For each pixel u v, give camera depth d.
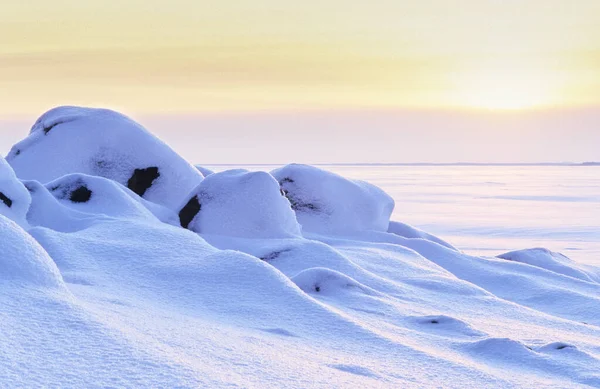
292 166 16.39
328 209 15.77
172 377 3.99
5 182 9.73
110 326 4.82
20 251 5.67
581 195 83.19
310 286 8.38
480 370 5.22
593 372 5.47
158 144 14.84
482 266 13.26
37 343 4.27
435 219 46.34
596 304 10.52
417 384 4.68
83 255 7.77
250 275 7.32
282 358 4.89
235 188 12.66
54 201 10.84
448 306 8.78
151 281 7.23
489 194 86.25
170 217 12.82
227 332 5.54
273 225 12.36
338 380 4.48
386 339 5.93
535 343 6.81
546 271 13.20
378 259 11.69
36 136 14.89
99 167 14.30
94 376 3.88
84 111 15.26
